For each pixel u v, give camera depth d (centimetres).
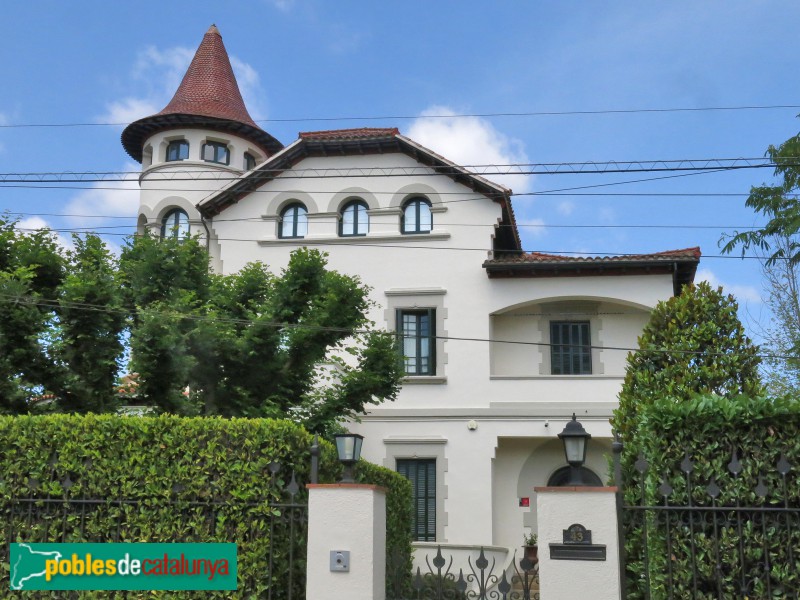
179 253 1520
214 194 2294
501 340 2092
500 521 2117
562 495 845
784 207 2017
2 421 995
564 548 830
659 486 866
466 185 2242
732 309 1158
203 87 2619
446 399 2122
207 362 1488
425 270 2208
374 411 2127
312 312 1583
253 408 1522
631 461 1107
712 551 828
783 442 833
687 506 823
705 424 858
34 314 1325
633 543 1039
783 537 812
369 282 2220
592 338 2203
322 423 1605
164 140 2527
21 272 1335
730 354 1121
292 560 912
